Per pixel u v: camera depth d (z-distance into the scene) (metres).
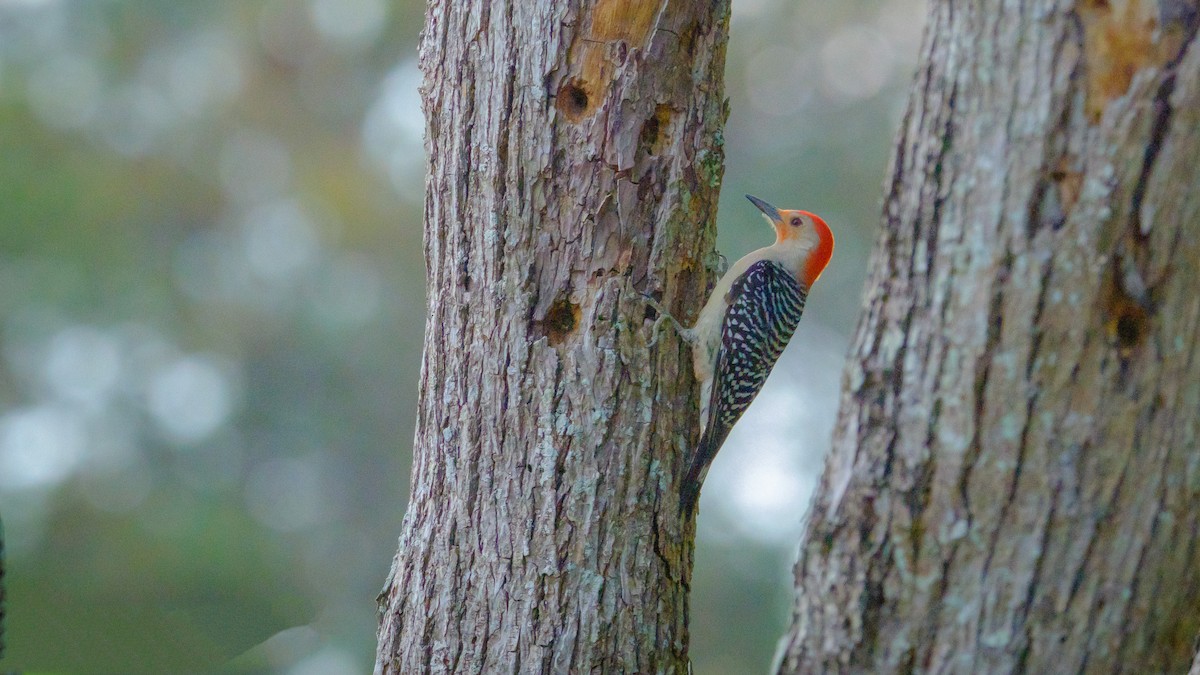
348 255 31.72
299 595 26.50
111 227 30.86
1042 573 6.32
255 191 32.56
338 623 29.06
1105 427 6.24
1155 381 6.23
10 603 5.81
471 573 9.06
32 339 29.31
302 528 29.95
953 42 6.56
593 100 9.09
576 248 9.09
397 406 30.72
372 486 30.58
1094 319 6.24
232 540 27.12
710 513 28.53
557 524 8.95
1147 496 6.24
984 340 6.39
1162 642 6.33
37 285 29.34
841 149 30.80
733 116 31.52
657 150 9.33
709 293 9.81
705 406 10.02
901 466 6.62
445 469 9.25
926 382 6.56
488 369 9.09
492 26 9.08
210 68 32.66
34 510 27.91
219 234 32.06
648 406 9.22
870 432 6.76
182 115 32.06
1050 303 6.27
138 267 30.69
